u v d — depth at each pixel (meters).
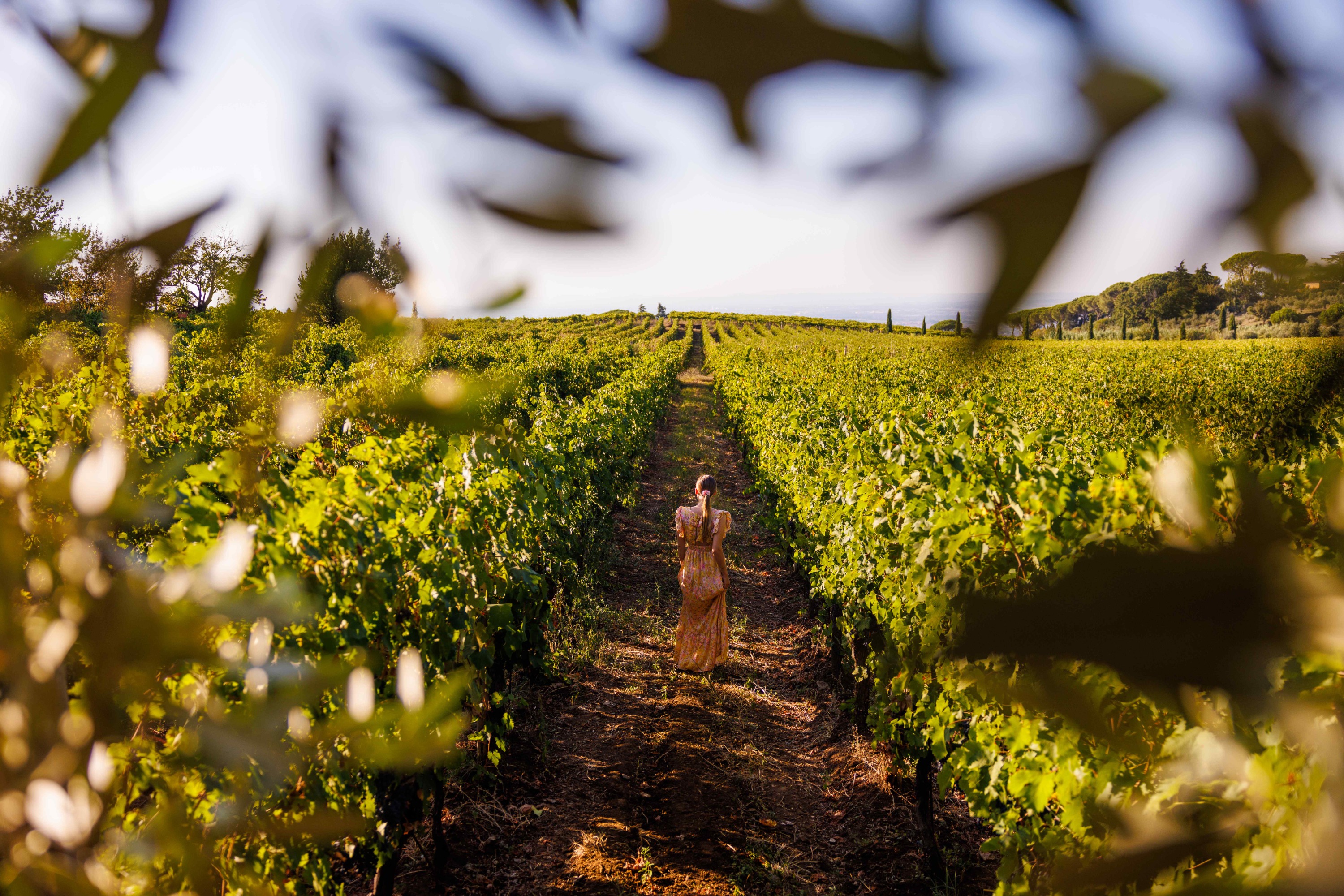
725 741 5.54
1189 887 0.38
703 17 0.23
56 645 0.60
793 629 7.92
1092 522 2.74
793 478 8.83
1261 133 0.22
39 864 0.60
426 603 3.46
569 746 5.44
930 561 3.82
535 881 4.19
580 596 7.66
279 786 2.10
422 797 3.37
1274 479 0.93
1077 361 29.97
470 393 0.47
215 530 2.47
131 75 0.34
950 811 4.76
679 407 29.41
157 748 1.66
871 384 23.06
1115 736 0.31
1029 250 0.22
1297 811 0.76
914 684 3.79
